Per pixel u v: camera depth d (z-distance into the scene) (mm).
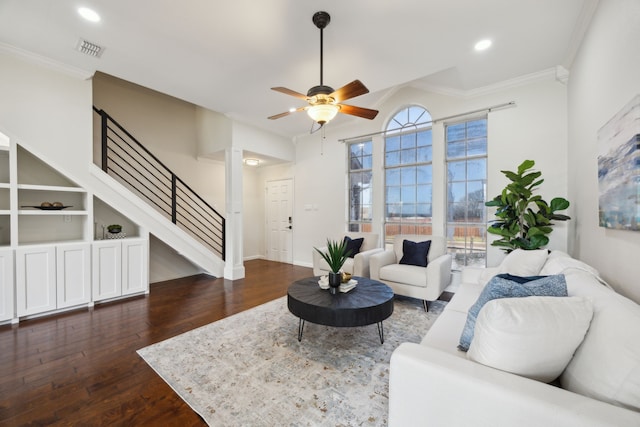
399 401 1137
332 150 5320
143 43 2621
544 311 1032
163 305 3416
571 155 2883
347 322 2143
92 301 3334
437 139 4098
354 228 5160
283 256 6234
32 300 2926
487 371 1023
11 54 2805
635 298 1537
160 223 4012
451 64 2994
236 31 2418
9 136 2828
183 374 1984
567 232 3061
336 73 3154
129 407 1653
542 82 3238
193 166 5410
